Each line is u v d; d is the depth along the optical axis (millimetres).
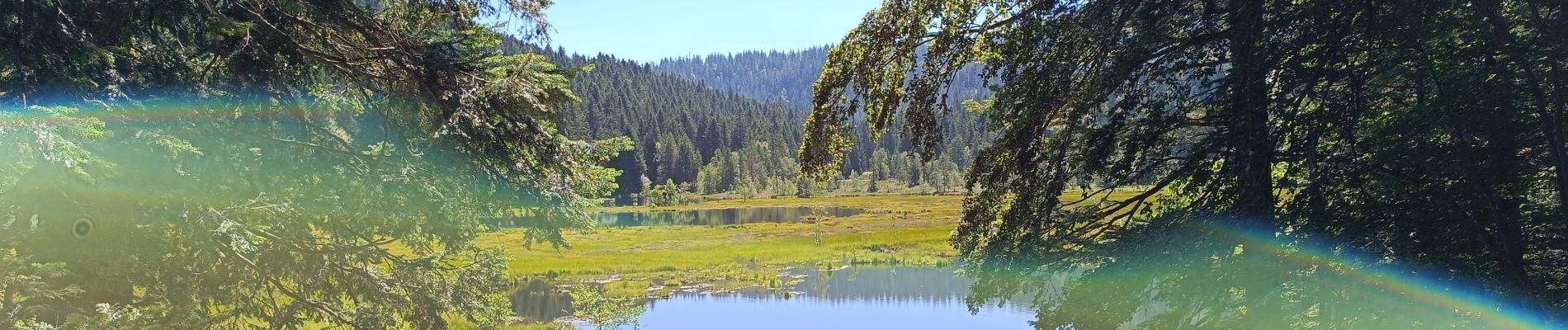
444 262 11969
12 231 6910
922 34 8344
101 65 7676
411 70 9836
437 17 10305
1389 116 7398
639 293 32750
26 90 6961
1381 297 7129
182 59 8805
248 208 8867
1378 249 7352
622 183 149750
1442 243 7246
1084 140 8219
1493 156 7137
